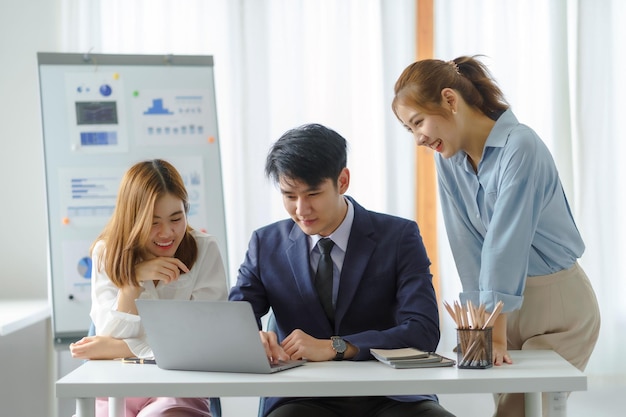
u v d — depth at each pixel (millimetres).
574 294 2133
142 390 1621
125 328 2051
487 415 3336
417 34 3371
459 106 2033
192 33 3346
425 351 1897
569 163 3344
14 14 3410
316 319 2021
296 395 1608
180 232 2197
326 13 3381
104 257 2205
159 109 3123
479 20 3361
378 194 3385
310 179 1882
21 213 3428
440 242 3367
